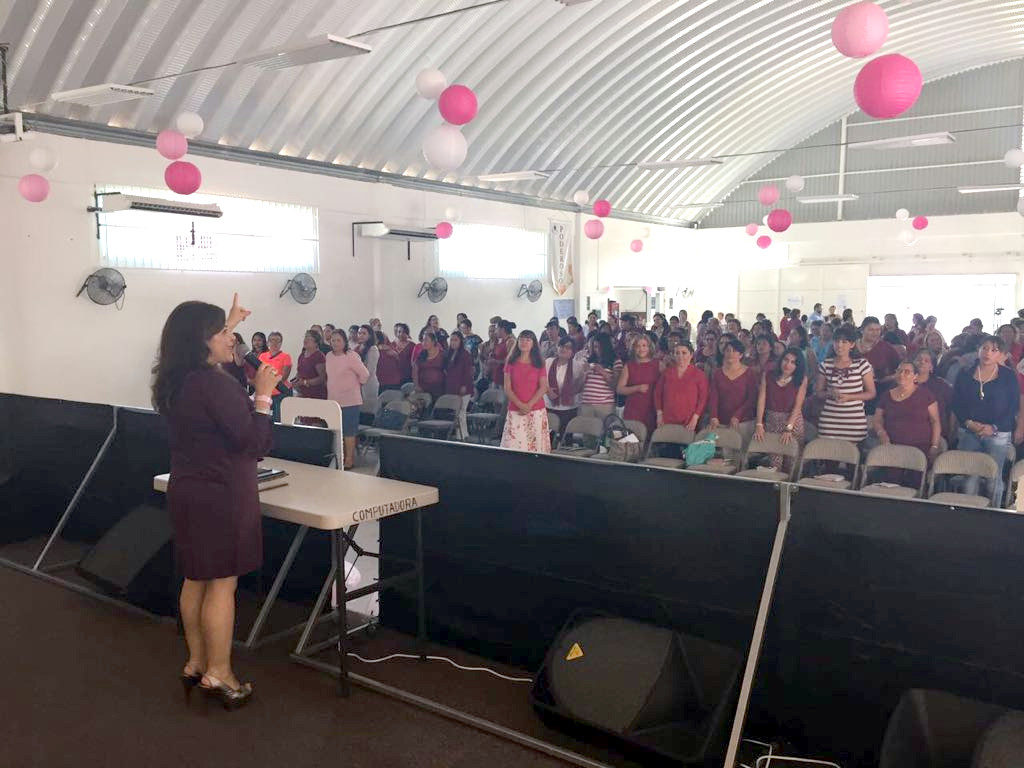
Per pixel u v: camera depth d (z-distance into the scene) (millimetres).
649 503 2996
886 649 2590
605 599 3139
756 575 2783
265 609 3559
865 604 2613
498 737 2826
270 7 7516
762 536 2764
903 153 15656
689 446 5258
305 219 9781
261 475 3311
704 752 2479
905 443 4914
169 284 8383
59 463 5035
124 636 3643
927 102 15359
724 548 2842
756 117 14609
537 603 3320
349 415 6918
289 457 3977
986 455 4559
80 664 3367
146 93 6020
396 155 10766
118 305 7957
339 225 10164
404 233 10312
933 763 2346
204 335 2877
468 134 10820
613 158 13531
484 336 12711
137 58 7277
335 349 6969
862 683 2635
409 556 3689
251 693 3107
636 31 10148
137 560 3801
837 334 5277
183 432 2848
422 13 8289
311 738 2811
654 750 2512
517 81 10438
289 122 9148
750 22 10578
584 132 12398
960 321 15461
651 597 3020
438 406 7730
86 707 3018
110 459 4742
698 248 18094
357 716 2967
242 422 2836
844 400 5211
